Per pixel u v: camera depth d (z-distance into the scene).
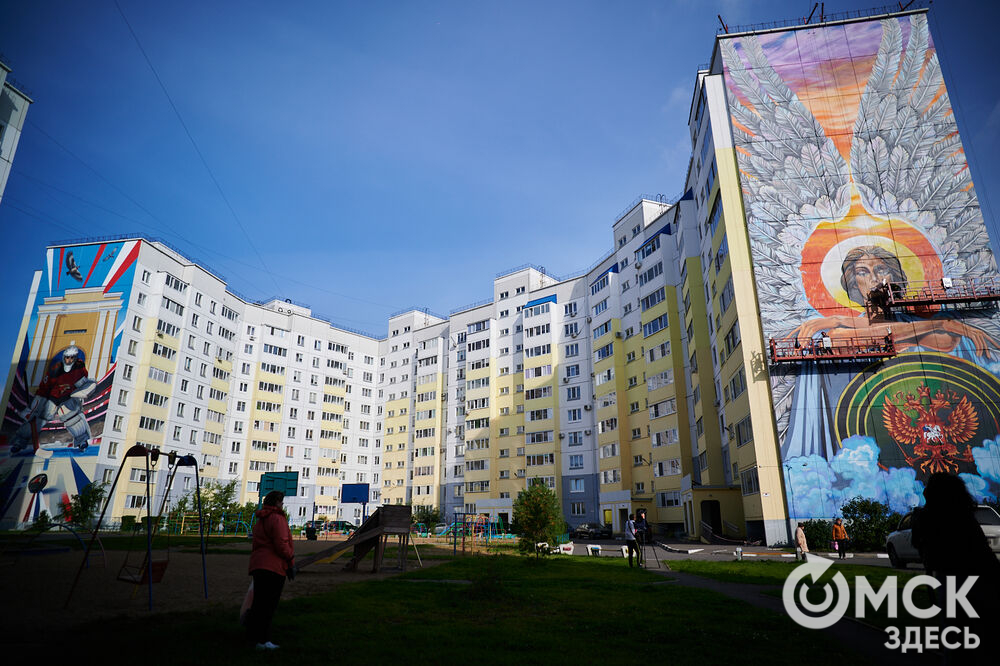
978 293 32.41
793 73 37.31
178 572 16.58
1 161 38.72
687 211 50.78
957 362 31.78
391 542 35.28
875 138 35.53
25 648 6.96
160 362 66.25
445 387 94.00
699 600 11.70
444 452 91.19
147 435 63.56
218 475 75.81
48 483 57.69
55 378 61.47
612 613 10.21
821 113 36.44
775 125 36.72
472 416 80.81
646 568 19.69
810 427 31.94
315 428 93.56
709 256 43.41
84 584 13.52
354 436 102.31
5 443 59.66
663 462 55.03
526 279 82.62
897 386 31.81
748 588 13.88
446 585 14.10
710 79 38.66
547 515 24.36
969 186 34.03
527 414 73.06
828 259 34.22
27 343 63.34
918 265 33.41
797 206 35.31
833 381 32.47
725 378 40.09
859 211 34.66
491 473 76.38
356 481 101.25
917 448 30.86
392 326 107.31
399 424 100.31
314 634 8.00
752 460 33.50
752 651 7.38
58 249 66.38
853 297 33.44
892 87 36.03
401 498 96.12
